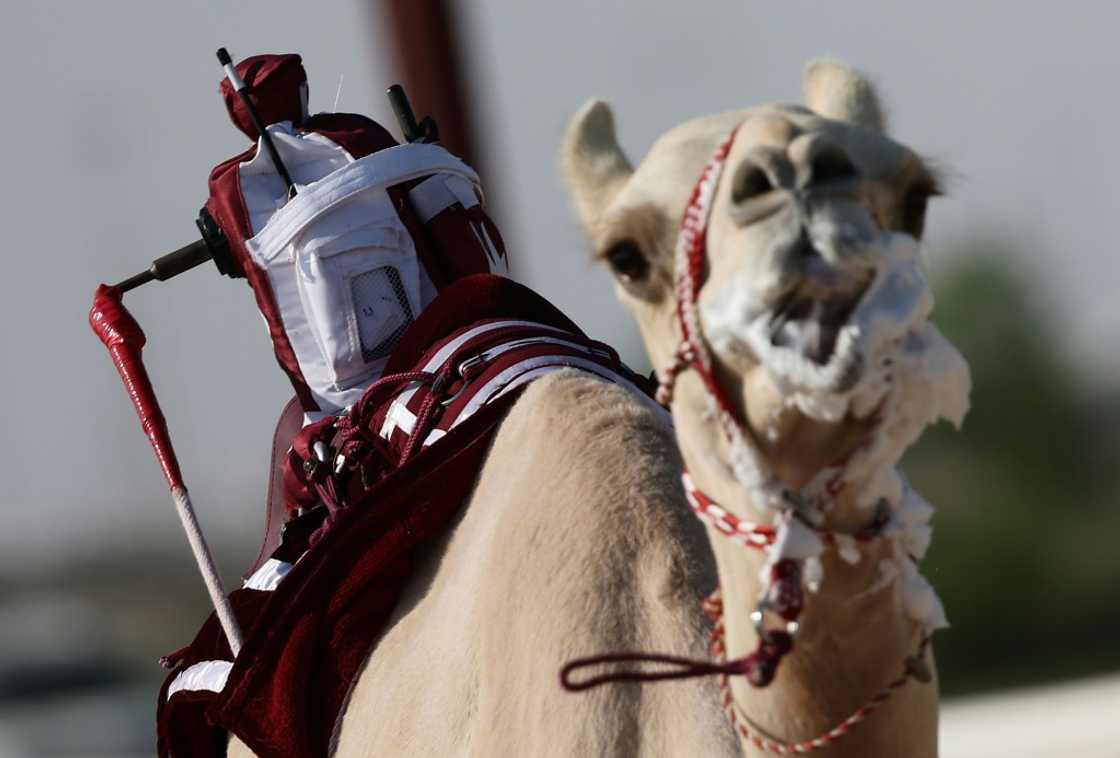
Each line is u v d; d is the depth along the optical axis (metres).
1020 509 86.81
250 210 18.33
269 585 17.33
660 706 12.32
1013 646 85.06
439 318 16.92
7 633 120.31
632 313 10.55
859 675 9.84
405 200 18.30
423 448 15.77
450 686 14.09
